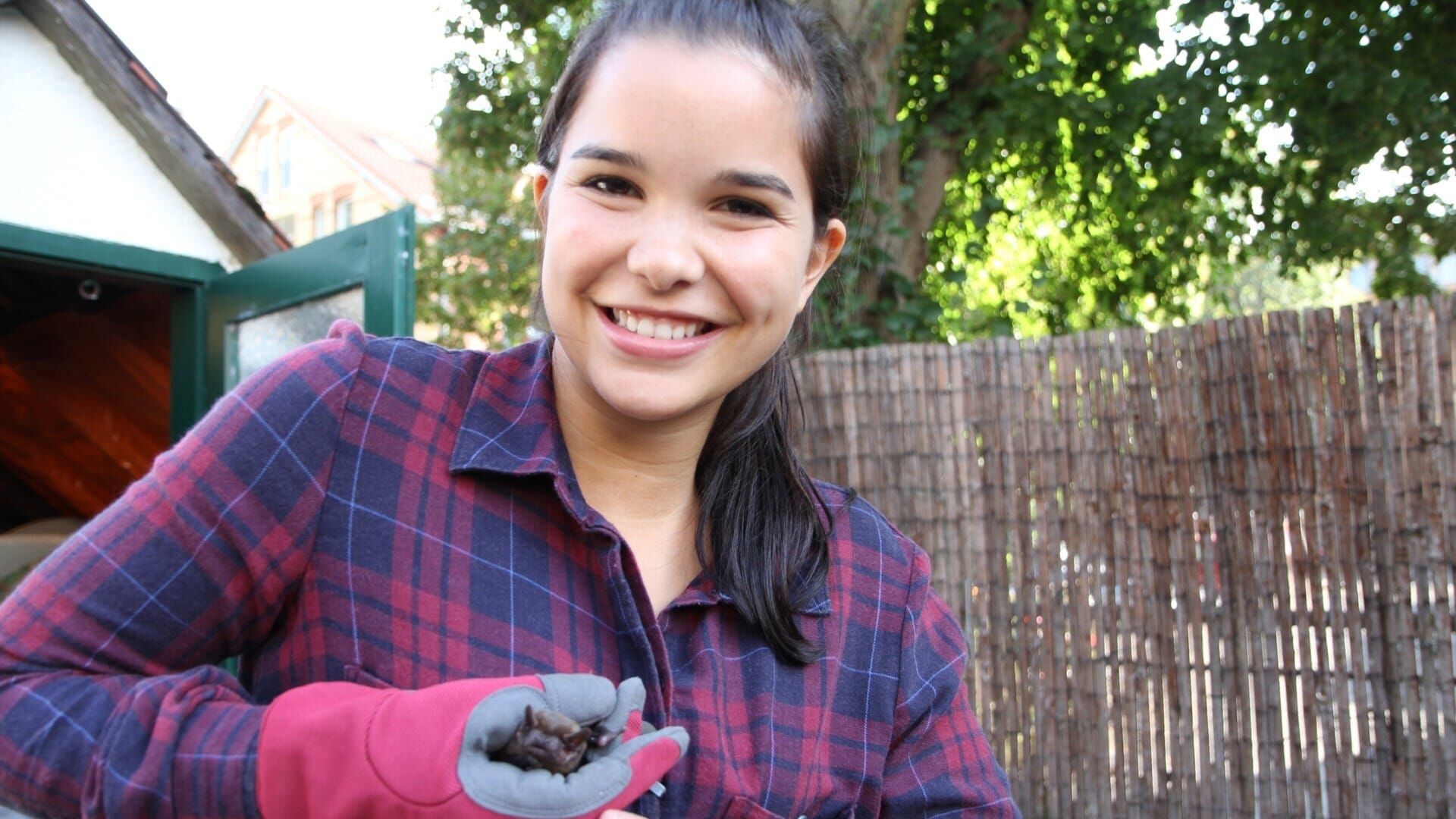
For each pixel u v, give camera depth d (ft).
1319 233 22.03
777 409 3.60
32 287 13.65
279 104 79.92
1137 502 10.75
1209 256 24.61
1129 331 10.80
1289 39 19.19
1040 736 11.08
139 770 2.38
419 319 40.60
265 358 11.56
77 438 16.43
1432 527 9.43
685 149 2.79
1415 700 9.51
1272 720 10.12
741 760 3.13
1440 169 20.04
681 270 2.81
